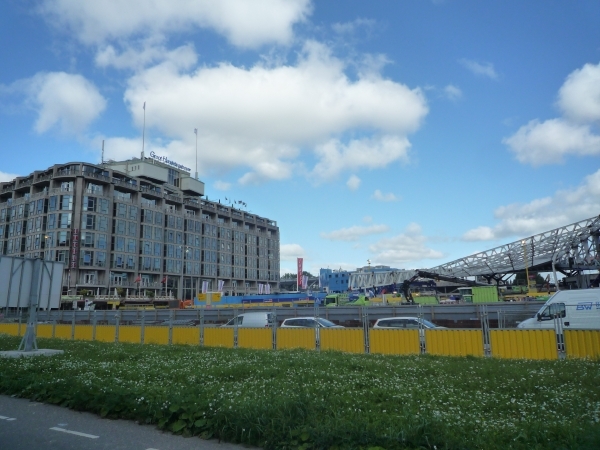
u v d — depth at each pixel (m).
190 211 110.62
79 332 26.53
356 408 7.66
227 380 10.91
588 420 6.84
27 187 90.88
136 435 7.22
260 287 106.44
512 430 6.40
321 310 29.98
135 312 35.84
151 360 14.60
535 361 13.77
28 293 17.80
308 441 6.21
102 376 11.24
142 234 94.56
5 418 8.25
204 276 110.19
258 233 134.12
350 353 17.11
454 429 6.35
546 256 72.56
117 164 105.19
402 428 6.20
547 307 19.66
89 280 82.88
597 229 66.38
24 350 17.47
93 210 84.56
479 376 11.12
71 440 7.00
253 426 6.73
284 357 15.21
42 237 83.62
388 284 85.12
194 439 7.02
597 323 18.48
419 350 16.84
